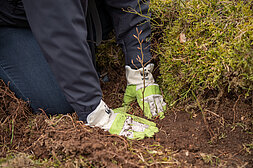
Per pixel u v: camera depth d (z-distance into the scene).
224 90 1.33
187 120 1.38
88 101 1.16
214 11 1.36
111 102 1.68
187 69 1.39
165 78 1.55
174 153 1.17
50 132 1.20
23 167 1.03
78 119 1.36
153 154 1.13
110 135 1.21
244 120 1.26
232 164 1.08
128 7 1.35
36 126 1.29
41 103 1.40
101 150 1.09
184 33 1.47
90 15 1.36
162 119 1.43
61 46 0.97
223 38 1.30
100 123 1.26
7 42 1.28
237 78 1.20
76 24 0.98
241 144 1.18
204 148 1.21
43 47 0.99
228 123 1.29
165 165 1.08
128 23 1.40
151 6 1.56
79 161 1.07
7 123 1.29
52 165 1.09
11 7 1.15
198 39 1.37
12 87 1.37
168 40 1.54
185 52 1.40
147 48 1.49
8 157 1.11
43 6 0.90
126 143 1.18
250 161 1.08
